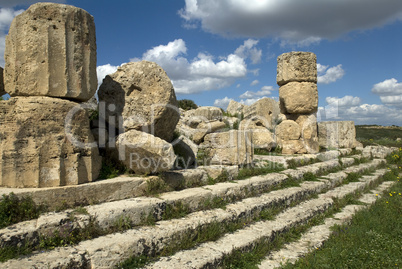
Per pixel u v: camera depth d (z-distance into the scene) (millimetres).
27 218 3561
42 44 4121
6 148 3918
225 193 5473
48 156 4000
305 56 9930
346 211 6719
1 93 5133
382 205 6926
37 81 4117
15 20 4238
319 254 4484
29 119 3953
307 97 9922
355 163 11133
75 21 4352
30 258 3031
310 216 5930
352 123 13617
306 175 8055
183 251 3850
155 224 4070
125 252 3385
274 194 6254
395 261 4238
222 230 4586
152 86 5457
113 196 4309
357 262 4219
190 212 4723
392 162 13031
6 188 3848
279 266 4074
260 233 4629
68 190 3922
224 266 3750
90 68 4559
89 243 3389
